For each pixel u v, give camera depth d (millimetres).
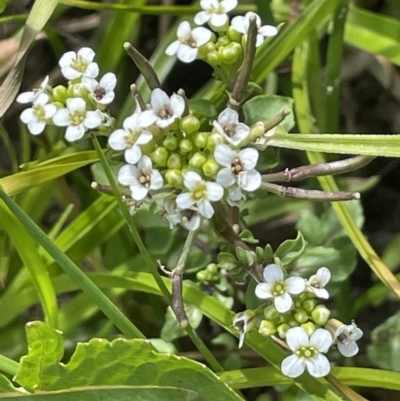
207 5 118
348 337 104
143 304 161
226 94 142
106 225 150
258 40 116
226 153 99
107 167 110
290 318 106
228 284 148
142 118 101
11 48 161
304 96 156
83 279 114
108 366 102
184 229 148
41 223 176
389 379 125
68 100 108
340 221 144
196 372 104
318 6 144
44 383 103
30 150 181
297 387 138
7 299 144
